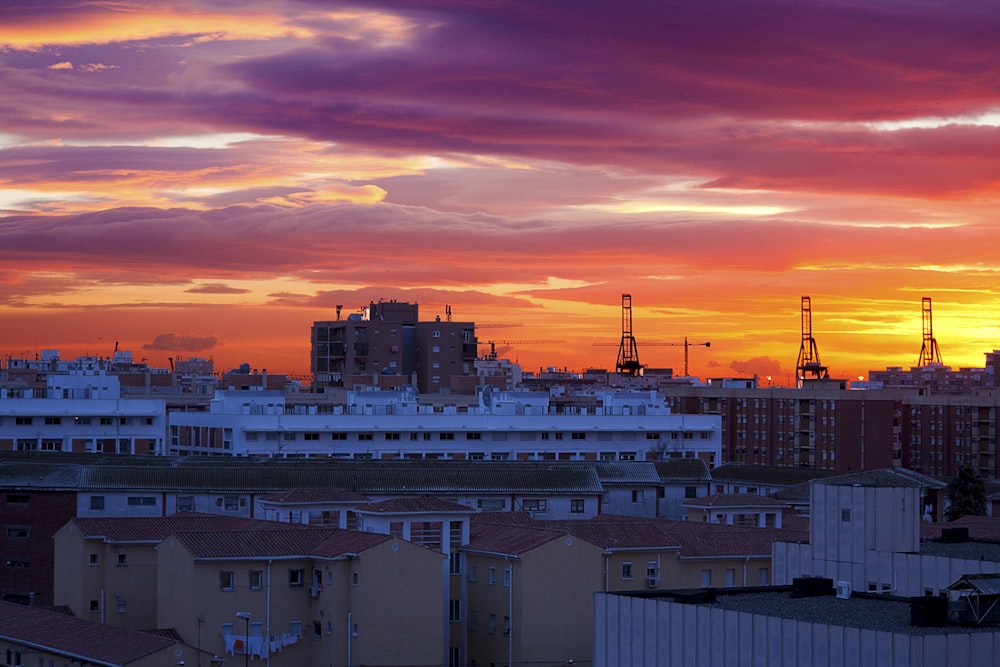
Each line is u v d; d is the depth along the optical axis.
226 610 163.75
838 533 150.25
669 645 124.12
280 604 165.88
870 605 124.69
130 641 149.88
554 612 171.25
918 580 142.50
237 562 164.25
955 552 150.12
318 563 166.75
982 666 109.06
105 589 175.50
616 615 129.00
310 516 198.25
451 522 181.12
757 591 133.00
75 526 177.38
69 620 157.75
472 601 178.50
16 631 157.38
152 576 177.12
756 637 117.56
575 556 172.75
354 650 162.50
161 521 179.88
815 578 131.75
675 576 181.25
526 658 169.62
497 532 182.25
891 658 108.31
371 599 161.50
